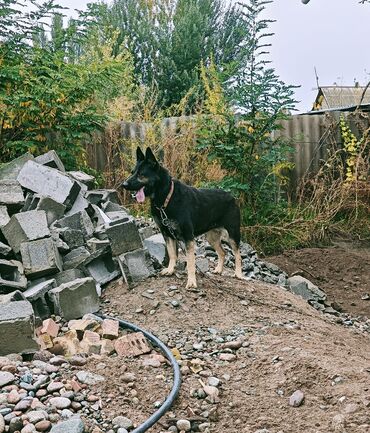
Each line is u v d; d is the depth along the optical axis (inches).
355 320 142.5
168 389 81.0
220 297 116.0
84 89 180.1
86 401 75.4
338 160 213.9
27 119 178.7
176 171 201.6
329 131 219.1
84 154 195.9
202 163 199.9
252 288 127.6
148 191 115.3
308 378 82.7
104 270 118.3
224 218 129.7
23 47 184.4
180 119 215.0
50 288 105.7
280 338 98.7
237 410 77.9
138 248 118.8
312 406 77.0
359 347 106.7
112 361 87.0
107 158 208.1
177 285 115.4
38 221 114.0
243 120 192.1
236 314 110.6
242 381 85.7
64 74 179.8
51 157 147.5
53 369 81.1
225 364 90.8
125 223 118.1
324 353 92.7
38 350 86.6
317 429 71.7
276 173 195.8
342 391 78.5
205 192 124.7
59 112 181.5
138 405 77.0
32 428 66.7
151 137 205.3
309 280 164.2
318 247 189.6
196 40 485.7
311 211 200.5
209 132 190.1
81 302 104.3
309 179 214.7
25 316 86.0
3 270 106.4
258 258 166.2
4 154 179.3
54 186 131.3
